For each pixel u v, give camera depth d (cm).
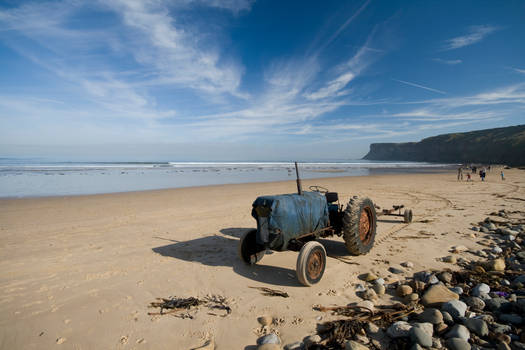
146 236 708
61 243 642
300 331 304
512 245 571
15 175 2788
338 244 638
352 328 298
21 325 317
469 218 868
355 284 425
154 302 372
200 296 389
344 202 1256
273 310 350
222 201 1335
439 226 775
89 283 430
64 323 322
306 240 495
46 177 2628
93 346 282
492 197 1367
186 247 616
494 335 272
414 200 1302
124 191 1736
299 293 396
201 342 289
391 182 2484
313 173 4084
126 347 281
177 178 2834
